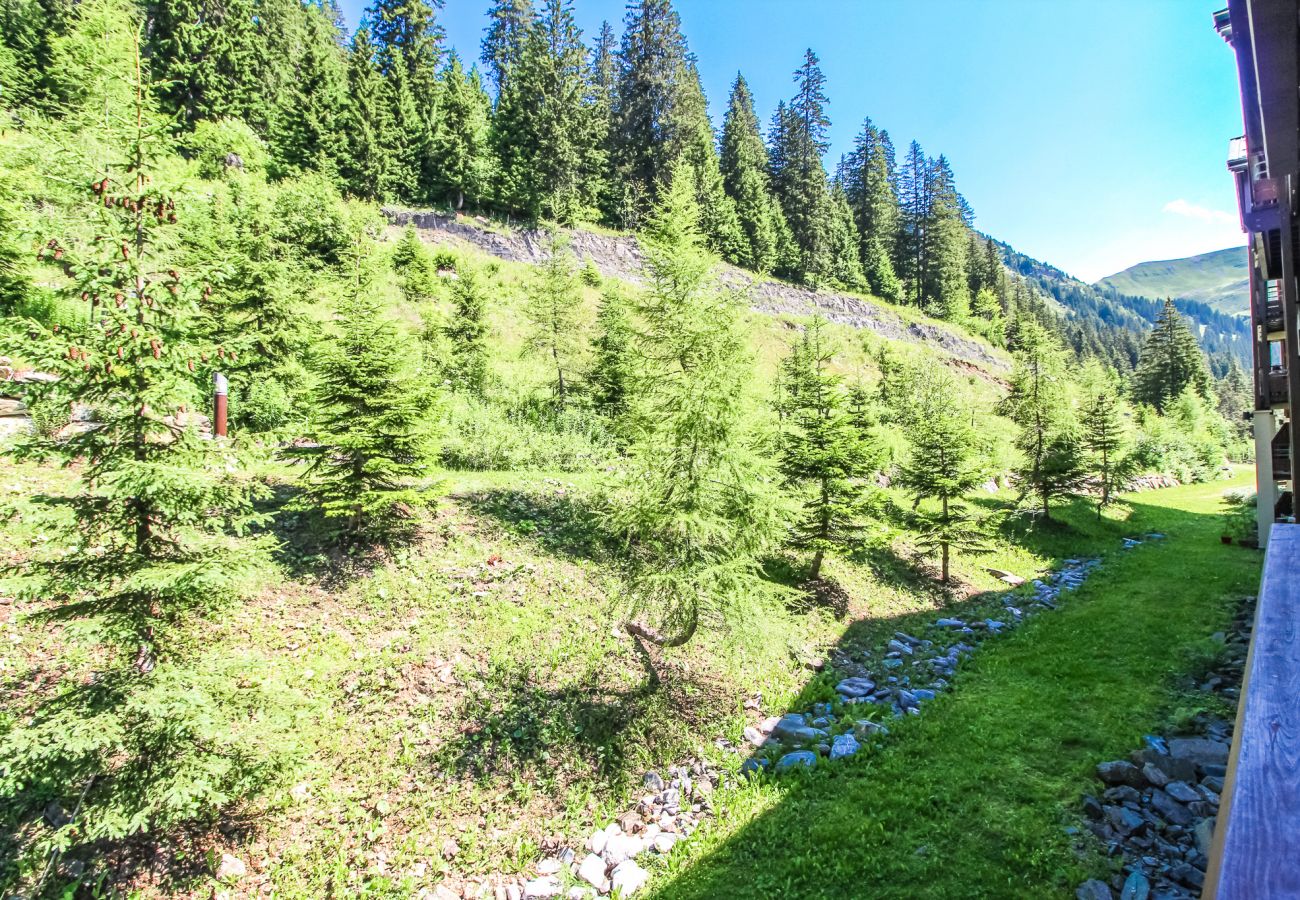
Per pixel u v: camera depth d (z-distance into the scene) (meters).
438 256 37.12
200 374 6.36
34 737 4.91
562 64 52.34
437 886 6.48
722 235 51.78
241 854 6.43
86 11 10.71
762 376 11.45
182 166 6.32
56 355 5.21
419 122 47.41
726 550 9.36
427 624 10.30
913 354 49.84
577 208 49.12
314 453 11.38
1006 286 91.81
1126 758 8.17
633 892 6.52
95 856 5.91
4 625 7.64
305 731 7.81
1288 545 3.08
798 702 10.43
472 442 17.12
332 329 12.84
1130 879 5.93
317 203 29.22
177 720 5.62
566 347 23.80
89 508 5.57
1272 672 1.89
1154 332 73.12
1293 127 5.68
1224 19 8.59
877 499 16.78
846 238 65.06
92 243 5.55
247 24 47.91
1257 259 14.19
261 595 9.87
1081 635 13.30
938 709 10.10
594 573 12.70
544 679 9.70
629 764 8.52
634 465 9.45
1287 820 1.32
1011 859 6.39
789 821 7.40
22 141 12.53
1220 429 64.81
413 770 7.79
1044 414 25.66
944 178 73.94
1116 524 26.98
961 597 16.84
